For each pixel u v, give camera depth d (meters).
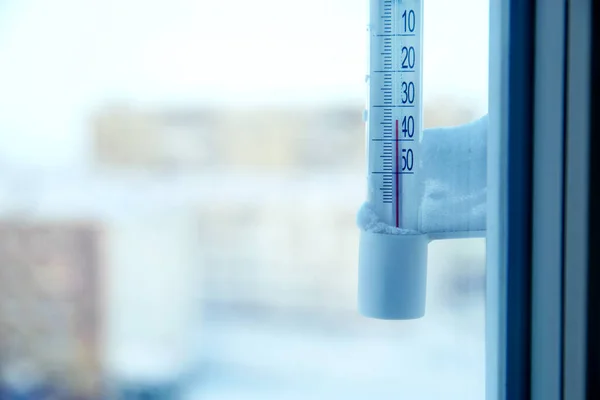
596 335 0.40
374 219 0.45
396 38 0.45
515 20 0.41
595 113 0.40
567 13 0.40
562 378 0.41
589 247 0.40
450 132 0.44
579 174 0.40
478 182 0.44
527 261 0.41
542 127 0.41
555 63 0.40
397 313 0.45
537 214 0.41
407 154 0.45
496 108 0.42
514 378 0.42
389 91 0.45
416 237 0.45
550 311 0.41
